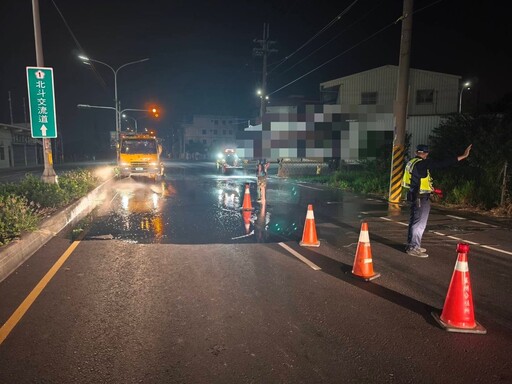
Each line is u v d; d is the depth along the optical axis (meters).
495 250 7.50
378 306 4.74
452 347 3.79
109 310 4.50
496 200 12.30
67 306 4.61
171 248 7.34
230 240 8.05
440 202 13.68
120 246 7.46
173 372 3.30
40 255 6.77
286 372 3.32
